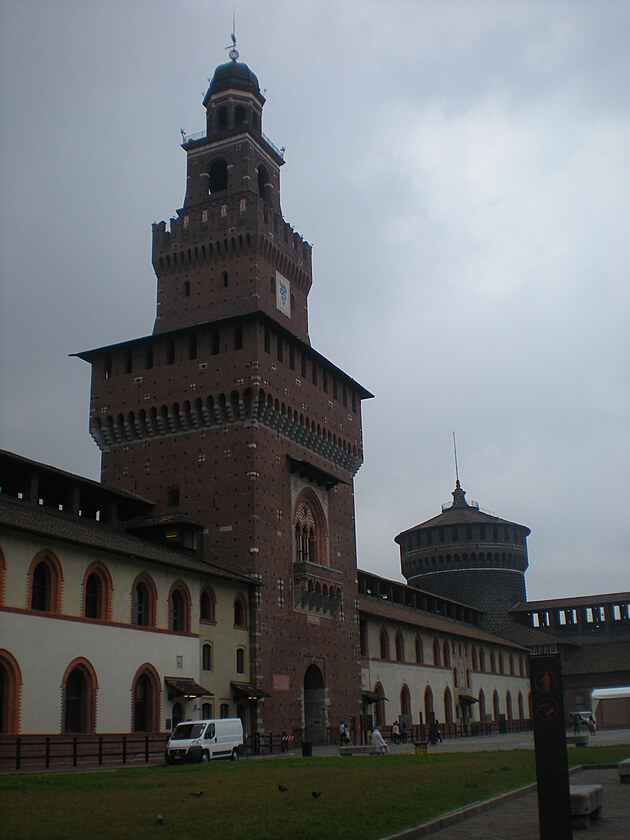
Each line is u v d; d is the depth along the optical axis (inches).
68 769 1669.5
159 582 2262.6
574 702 5093.5
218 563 2632.9
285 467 2849.4
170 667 2235.5
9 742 1718.8
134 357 2935.5
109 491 2554.1
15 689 1774.1
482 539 5290.4
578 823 840.9
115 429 2883.9
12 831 762.8
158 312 3065.9
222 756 1977.1
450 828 828.6
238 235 3014.3
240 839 719.1
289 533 2807.6
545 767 702.5
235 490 2672.2
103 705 1999.3
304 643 2790.4
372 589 3964.1
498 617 5260.8
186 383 2807.6
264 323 2815.0
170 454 2802.7
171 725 2202.3
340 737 2827.3
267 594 2640.3
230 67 3378.4
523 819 886.4
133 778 1334.9
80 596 2001.7
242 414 2721.5
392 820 820.6
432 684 3939.5
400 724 3432.6
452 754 1987.0
